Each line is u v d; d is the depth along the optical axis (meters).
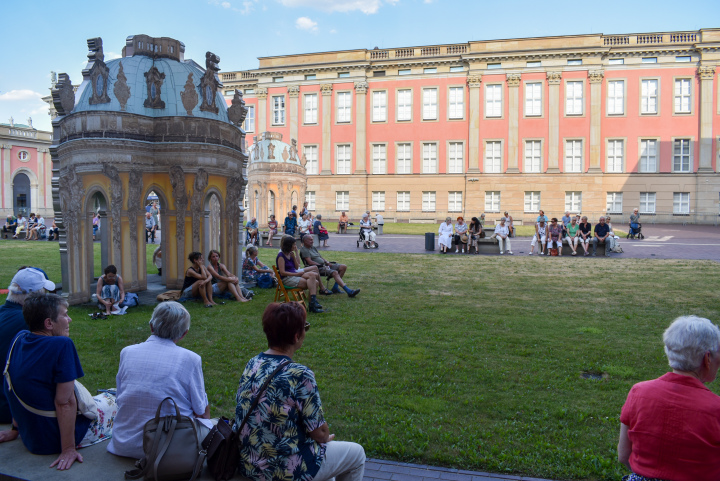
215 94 12.11
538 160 45.31
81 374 3.62
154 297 11.26
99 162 10.80
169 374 3.45
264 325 3.19
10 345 3.92
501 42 45.34
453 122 46.97
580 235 20.78
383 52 48.47
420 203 47.78
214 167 11.88
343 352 7.43
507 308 10.51
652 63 43.47
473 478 4.16
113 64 11.51
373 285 13.35
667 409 2.65
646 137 43.72
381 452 4.58
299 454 3.00
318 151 49.59
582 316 9.79
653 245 24.50
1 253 20.62
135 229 11.52
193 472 3.10
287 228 23.62
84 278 10.77
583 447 4.63
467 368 6.73
